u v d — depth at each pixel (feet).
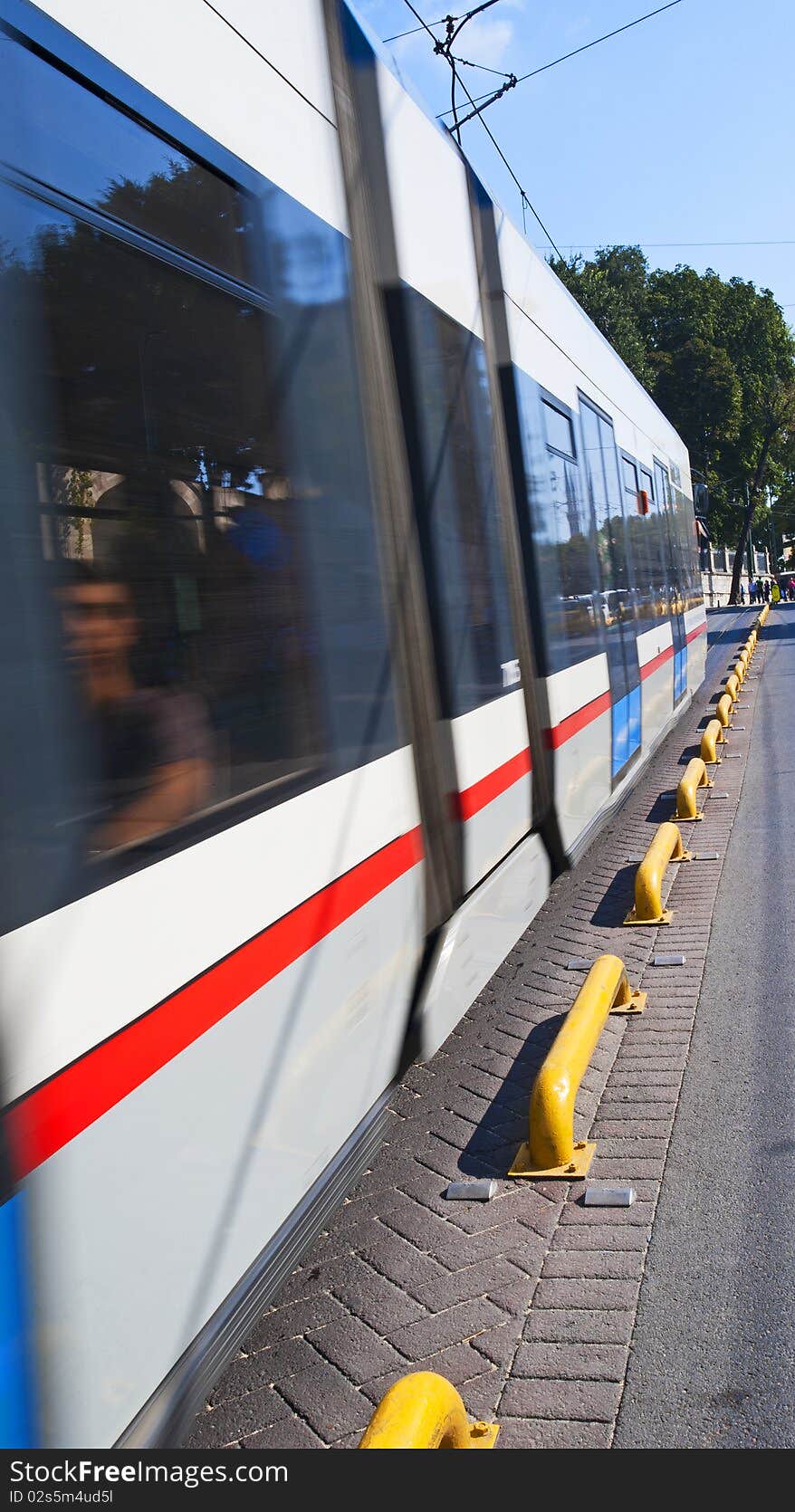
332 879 10.85
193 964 8.23
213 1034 8.46
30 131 7.32
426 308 15.64
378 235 13.93
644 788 38.55
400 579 13.55
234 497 9.52
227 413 9.52
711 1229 12.09
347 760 11.43
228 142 9.94
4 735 6.63
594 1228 12.36
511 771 18.21
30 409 7.11
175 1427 7.56
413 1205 13.24
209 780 8.73
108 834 7.43
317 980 10.40
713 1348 10.21
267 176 10.72
